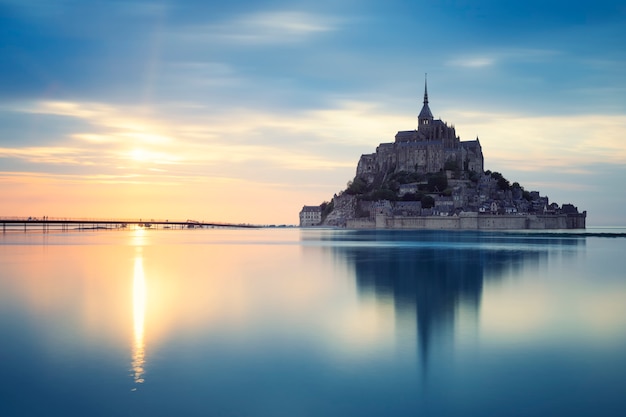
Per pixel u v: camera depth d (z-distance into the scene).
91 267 139.75
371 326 70.19
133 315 77.19
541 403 46.16
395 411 44.91
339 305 83.94
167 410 45.06
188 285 105.94
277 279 114.50
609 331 67.56
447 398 47.16
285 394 47.94
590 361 56.00
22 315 77.31
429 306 82.94
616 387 49.38
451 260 154.25
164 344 62.09
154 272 128.38
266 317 75.62
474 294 93.44
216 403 46.44
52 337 65.19
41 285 106.06
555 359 56.62
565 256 167.50
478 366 54.62
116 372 53.16
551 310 79.94
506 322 72.31
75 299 90.31
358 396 47.81
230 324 71.50
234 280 113.12
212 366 54.75
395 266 138.38
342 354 58.34
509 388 49.28
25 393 48.28
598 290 97.88
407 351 59.41
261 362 55.84
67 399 47.09
